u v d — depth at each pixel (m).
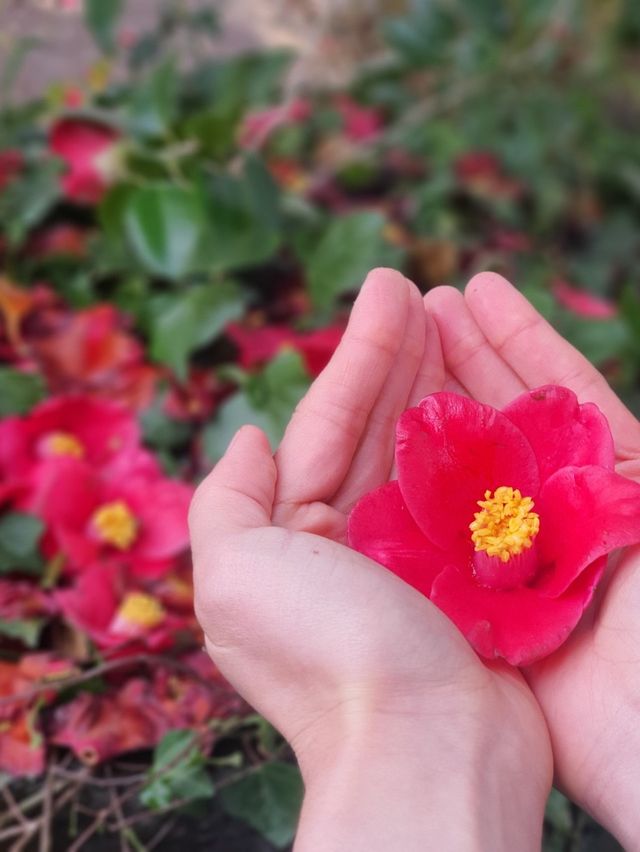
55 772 0.34
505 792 0.25
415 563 0.29
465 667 0.26
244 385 0.41
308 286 0.47
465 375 0.35
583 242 0.60
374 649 0.26
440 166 0.59
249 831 0.34
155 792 0.32
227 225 0.44
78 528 0.38
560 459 0.30
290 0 0.74
